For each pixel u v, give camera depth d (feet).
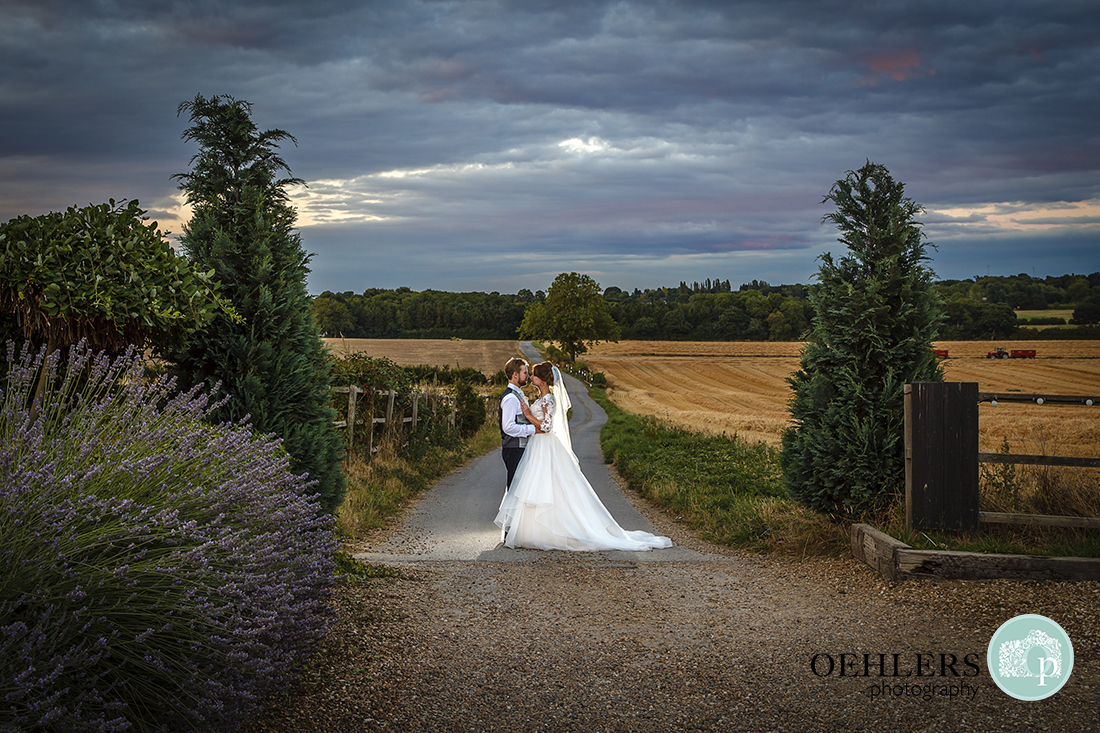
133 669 7.88
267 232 19.60
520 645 13.30
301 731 9.25
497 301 526.57
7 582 6.95
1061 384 204.44
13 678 6.33
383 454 43.06
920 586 16.89
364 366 44.19
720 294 463.01
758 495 33.30
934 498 19.13
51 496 7.59
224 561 8.53
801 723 10.08
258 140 20.44
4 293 12.67
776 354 339.57
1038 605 14.76
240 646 8.08
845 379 22.31
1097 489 19.80
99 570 7.53
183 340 15.30
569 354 299.38
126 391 10.28
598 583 18.81
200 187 19.94
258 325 19.38
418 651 12.60
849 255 23.07
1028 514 18.71
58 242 13.14
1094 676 11.28
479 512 31.89
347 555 18.40
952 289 425.69
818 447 22.34
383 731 9.50
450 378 149.38
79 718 6.59
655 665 12.37
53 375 10.37
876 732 9.73
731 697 11.00
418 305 473.26
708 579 19.43
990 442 77.00
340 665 11.50
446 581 18.21
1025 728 9.66
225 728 8.31
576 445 70.13
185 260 14.88
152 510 8.48
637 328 451.53
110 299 12.95
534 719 10.17
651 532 27.94
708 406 168.14
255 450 11.09
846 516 22.16
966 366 248.93
